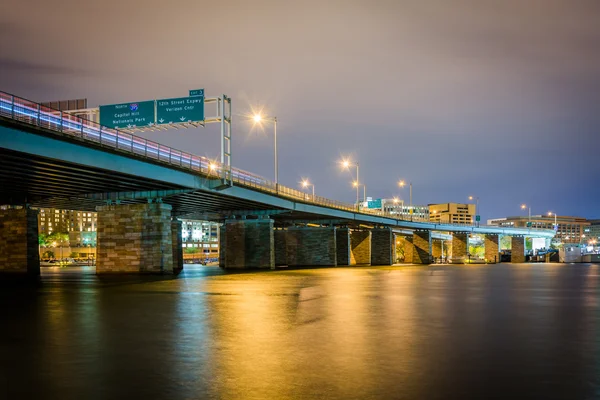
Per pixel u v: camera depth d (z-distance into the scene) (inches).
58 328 890.7
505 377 561.6
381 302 1327.5
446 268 4252.0
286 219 4658.0
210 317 1030.4
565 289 1796.3
